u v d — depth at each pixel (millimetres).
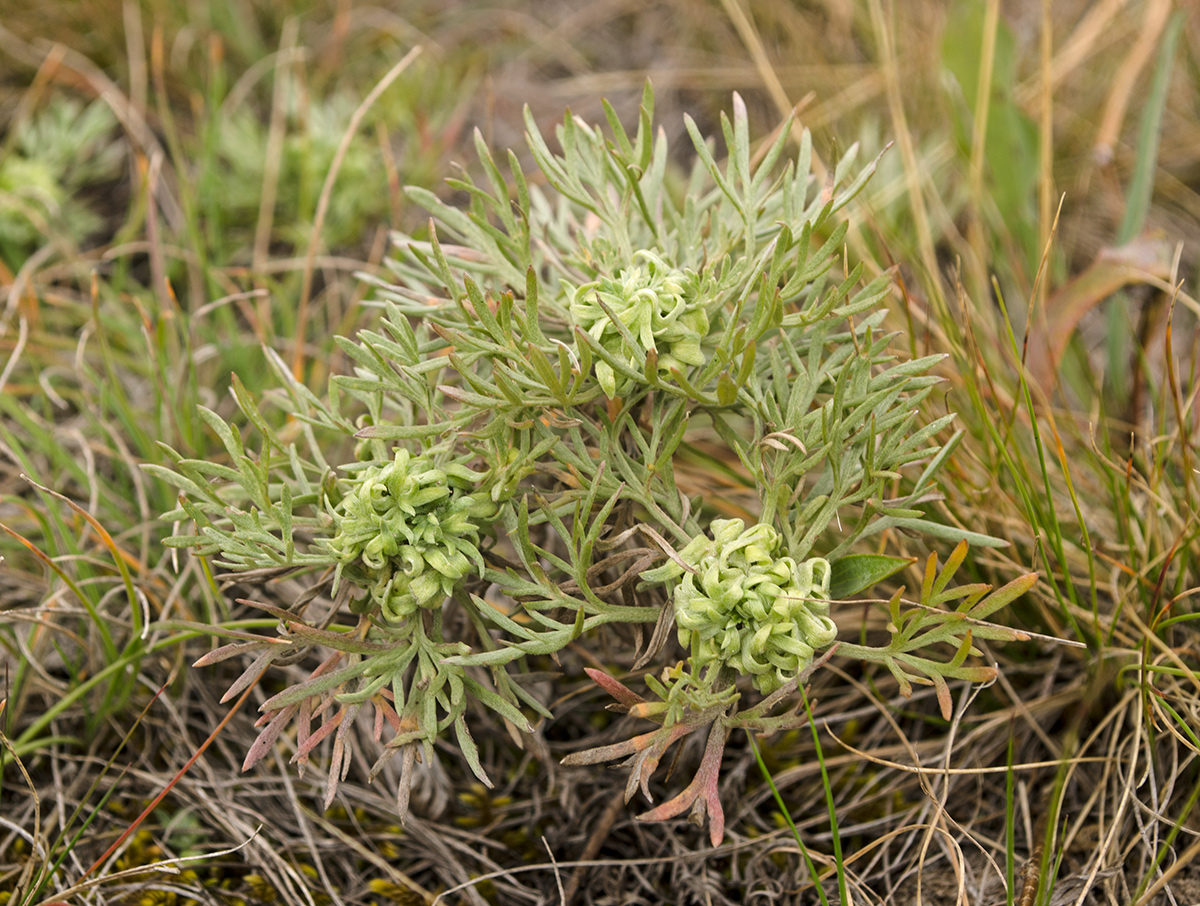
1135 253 349
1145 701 309
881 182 418
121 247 392
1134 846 308
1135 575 312
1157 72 382
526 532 275
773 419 283
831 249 280
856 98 464
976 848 314
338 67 504
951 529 282
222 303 367
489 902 313
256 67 462
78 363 357
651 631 305
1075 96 476
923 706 331
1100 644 309
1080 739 323
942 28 440
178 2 492
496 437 281
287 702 276
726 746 328
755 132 472
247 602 271
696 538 277
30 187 407
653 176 310
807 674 268
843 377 276
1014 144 398
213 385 392
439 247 279
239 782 323
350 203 429
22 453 354
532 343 273
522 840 319
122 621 330
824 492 288
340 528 278
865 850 304
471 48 531
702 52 522
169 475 282
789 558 269
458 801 321
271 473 317
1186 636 325
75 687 329
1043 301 357
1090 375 368
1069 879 302
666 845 317
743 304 284
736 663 271
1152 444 331
